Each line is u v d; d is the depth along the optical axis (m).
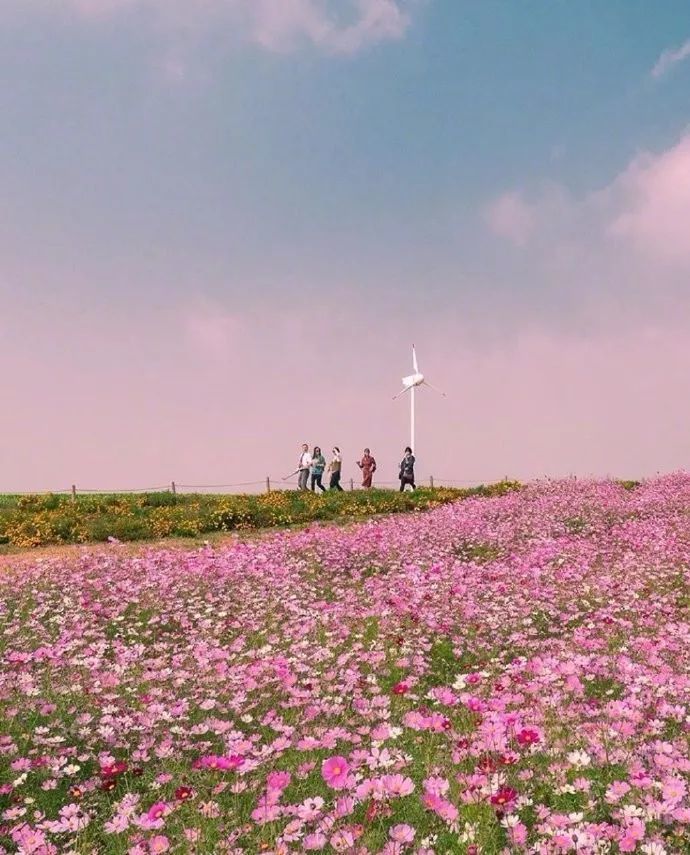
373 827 4.25
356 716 6.40
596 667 7.25
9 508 24.61
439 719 5.26
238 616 10.80
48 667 8.12
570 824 3.99
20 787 5.17
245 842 4.30
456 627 9.76
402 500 25.33
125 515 21.91
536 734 4.67
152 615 11.16
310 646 8.93
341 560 14.55
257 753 5.18
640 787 4.29
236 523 21.30
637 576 12.60
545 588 11.73
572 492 26.97
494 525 19.08
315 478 30.78
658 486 27.84
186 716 6.28
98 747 5.98
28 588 12.52
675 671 7.41
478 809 4.28
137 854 4.12
